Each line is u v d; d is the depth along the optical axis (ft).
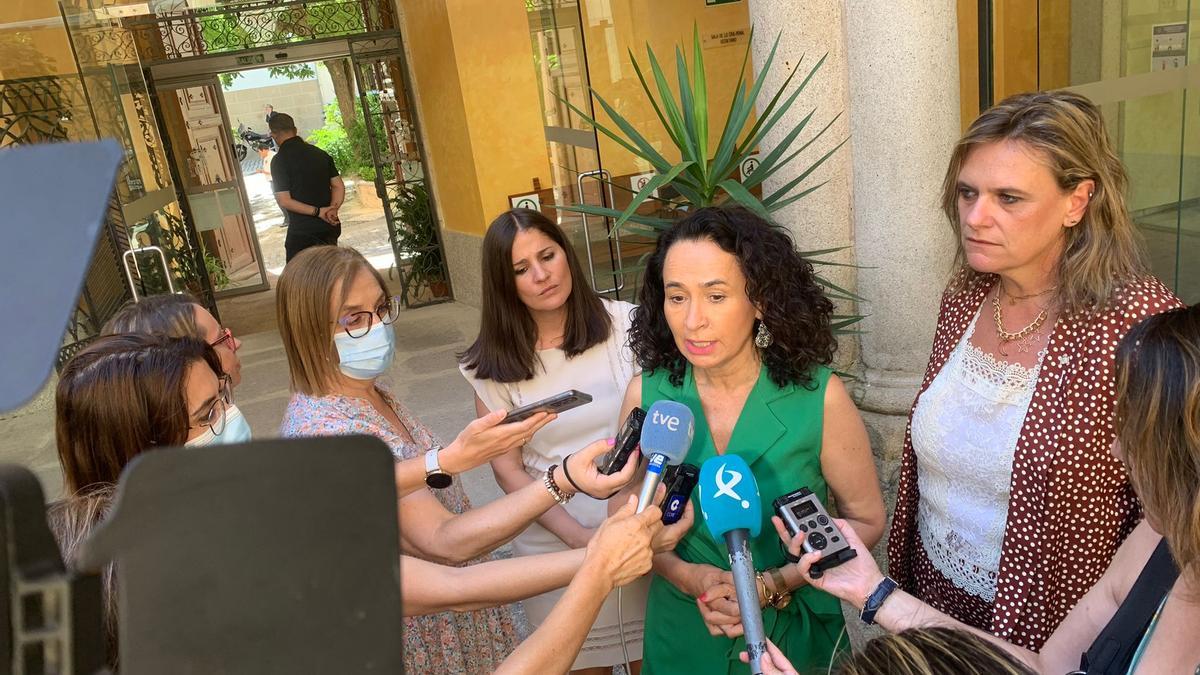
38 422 14.89
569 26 16.15
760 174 8.96
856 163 9.82
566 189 17.74
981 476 4.86
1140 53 10.89
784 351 5.22
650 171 17.15
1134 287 4.41
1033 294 4.74
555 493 5.04
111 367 4.01
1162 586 3.54
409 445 5.80
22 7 14.07
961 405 4.98
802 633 5.36
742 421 5.36
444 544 5.09
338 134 66.69
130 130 16.69
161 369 4.10
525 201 22.21
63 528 3.38
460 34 21.43
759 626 4.24
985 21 10.73
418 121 25.44
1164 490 3.16
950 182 4.96
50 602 1.32
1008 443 4.70
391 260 35.76
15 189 1.13
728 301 4.97
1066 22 11.24
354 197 61.36
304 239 24.62
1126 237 4.45
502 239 6.54
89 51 15.19
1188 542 3.09
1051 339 4.55
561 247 6.72
